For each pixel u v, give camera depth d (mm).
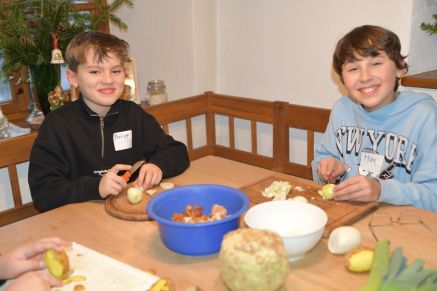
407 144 1403
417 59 1922
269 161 2141
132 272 870
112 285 829
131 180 1613
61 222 1168
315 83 2229
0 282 906
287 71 2332
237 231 817
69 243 957
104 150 1625
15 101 2240
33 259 923
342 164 1466
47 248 918
